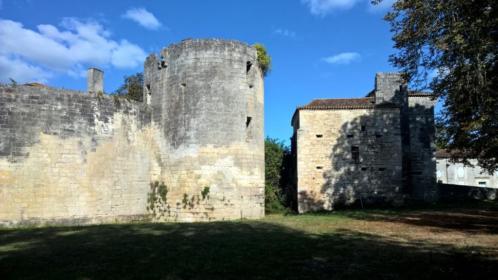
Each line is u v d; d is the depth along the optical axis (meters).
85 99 20.61
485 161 20.70
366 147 32.19
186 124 22.12
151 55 24.67
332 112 32.66
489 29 15.49
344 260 10.37
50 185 19.02
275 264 9.87
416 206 30.67
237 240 13.60
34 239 13.81
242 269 9.32
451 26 16.31
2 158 17.77
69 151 19.77
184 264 9.77
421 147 34.12
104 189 20.94
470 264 9.85
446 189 34.94
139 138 22.91
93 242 13.13
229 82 22.50
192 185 21.55
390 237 14.59
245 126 22.78
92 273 8.84
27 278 8.38
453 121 19.69
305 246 12.44
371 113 32.50
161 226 18.00
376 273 9.00
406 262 10.10
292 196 34.66
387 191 31.75
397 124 32.38
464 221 20.34
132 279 8.38
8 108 18.12
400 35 18.77
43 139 18.98
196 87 22.20
